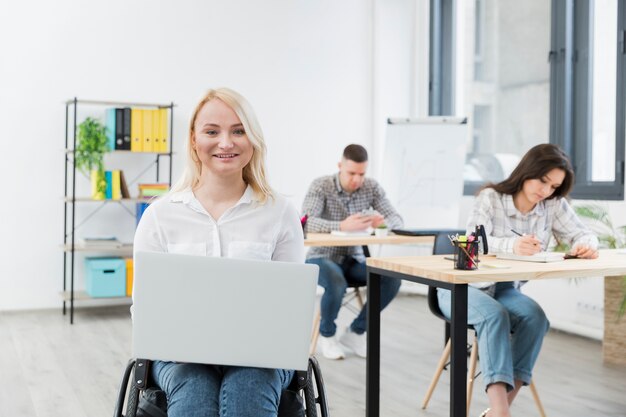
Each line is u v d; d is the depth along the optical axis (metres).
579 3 5.03
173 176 5.93
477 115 6.17
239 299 1.57
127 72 5.74
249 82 6.19
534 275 2.46
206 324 1.57
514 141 5.73
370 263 2.85
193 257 1.56
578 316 4.82
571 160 5.05
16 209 5.46
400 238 3.93
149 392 1.75
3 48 5.38
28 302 5.53
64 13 5.53
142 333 1.57
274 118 6.30
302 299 1.58
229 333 1.58
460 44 6.41
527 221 3.08
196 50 5.97
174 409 1.60
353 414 3.14
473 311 2.65
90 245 5.28
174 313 1.57
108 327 4.95
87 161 5.28
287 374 1.78
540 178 2.96
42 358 4.09
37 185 5.50
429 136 5.73
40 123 5.49
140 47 5.78
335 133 6.54
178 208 1.88
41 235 5.54
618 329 4.00
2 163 5.41
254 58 6.20
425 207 5.70
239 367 1.65
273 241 1.91
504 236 3.07
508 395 2.72
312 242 3.77
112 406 3.24
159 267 1.55
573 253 2.89
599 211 4.34
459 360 2.39
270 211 1.91
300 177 6.42
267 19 6.23
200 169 1.93
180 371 1.66
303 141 6.41
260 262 1.57
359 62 6.60
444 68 6.56
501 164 5.89
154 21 5.82
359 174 4.27
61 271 5.60
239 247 1.86
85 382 3.62
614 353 4.03
